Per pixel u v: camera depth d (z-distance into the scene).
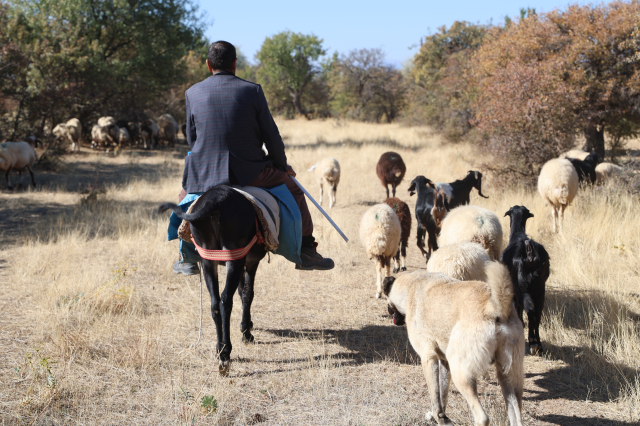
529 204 10.83
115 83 24.02
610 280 6.74
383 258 6.88
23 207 12.10
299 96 62.91
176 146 27.84
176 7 27.00
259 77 64.69
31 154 14.65
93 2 23.95
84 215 11.08
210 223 4.29
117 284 6.77
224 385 4.27
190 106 4.61
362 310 6.37
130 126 25.84
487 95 14.40
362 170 17.80
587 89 15.60
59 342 4.82
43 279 6.98
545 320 5.68
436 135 26.75
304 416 3.86
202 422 3.69
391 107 50.62
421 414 3.88
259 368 4.70
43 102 19.23
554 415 3.90
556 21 16.17
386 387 4.34
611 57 15.67
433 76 30.56
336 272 7.82
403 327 5.79
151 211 11.59
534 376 4.59
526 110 12.39
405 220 8.17
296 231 4.89
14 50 18.55
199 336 5.18
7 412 3.74
